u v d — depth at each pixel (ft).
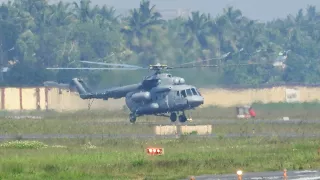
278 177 510.99
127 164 559.79
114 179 498.28
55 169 535.19
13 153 645.51
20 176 504.84
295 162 585.22
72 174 511.40
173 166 556.10
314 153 631.56
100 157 600.39
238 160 590.96
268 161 589.73
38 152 654.94
